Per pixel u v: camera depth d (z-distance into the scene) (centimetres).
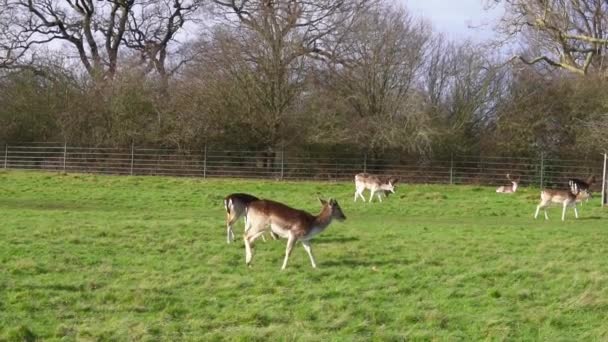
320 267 1209
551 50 3800
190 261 1243
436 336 830
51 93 3644
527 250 1411
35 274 1100
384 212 2255
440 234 1634
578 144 3331
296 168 3334
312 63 3369
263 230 1209
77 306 927
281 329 846
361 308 940
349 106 3381
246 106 3350
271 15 3303
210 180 3077
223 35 3384
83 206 2270
